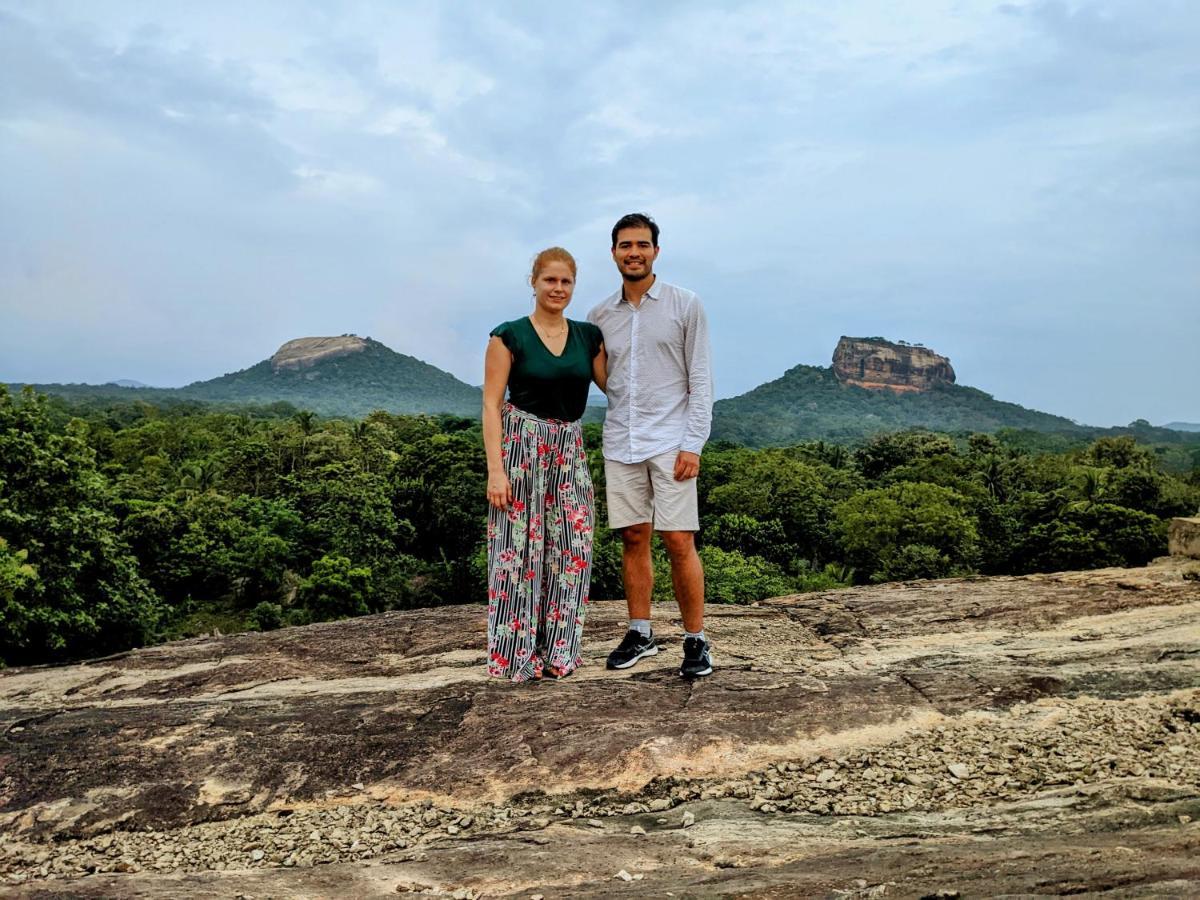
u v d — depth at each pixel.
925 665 4.47
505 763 3.47
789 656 4.79
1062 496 44.31
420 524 48.16
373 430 68.56
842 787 3.21
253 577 37.56
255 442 55.75
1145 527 39.19
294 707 4.18
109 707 4.41
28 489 20.19
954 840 2.56
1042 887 1.89
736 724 3.68
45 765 3.63
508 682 4.30
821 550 52.47
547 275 3.97
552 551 4.30
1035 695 3.94
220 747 3.74
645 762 3.42
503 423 4.17
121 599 21.47
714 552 38.75
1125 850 2.13
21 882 2.79
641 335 4.11
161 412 117.88
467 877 2.57
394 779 3.44
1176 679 3.97
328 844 3.03
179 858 2.99
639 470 4.21
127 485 42.41
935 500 45.41
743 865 2.55
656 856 2.68
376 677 4.70
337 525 41.06
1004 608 5.45
